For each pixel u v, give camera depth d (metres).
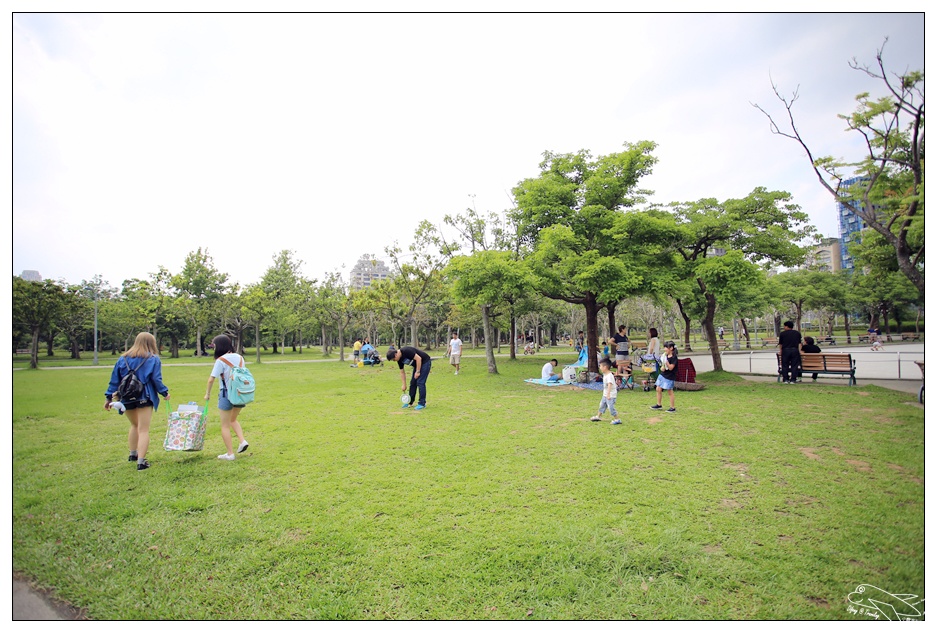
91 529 3.98
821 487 4.65
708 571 3.22
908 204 7.01
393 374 18.41
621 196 14.62
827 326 39.22
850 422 7.40
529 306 24.31
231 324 35.78
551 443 6.57
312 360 33.03
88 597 3.11
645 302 36.06
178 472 5.41
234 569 3.36
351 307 32.47
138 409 5.60
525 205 15.09
